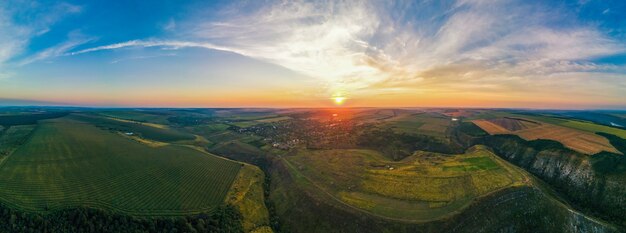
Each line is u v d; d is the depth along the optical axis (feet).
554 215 272.51
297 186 365.81
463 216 273.75
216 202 318.86
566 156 382.01
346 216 288.92
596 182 323.57
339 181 373.81
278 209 333.83
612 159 343.05
